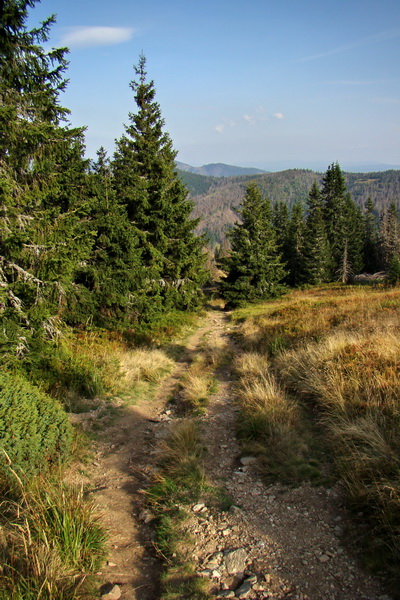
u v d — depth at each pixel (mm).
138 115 19406
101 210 13281
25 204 7809
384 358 6453
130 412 7594
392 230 60406
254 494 4250
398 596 2670
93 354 10469
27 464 4363
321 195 56312
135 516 4137
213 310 32531
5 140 7207
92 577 3135
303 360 8008
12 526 3559
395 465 3861
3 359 7574
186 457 5090
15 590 2711
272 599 2785
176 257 20219
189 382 9312
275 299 31266
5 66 7242
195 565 3240
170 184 19594
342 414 5426
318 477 4340
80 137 12117
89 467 5297
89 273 12945
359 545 3240
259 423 5758
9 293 7715
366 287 29141
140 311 15742
